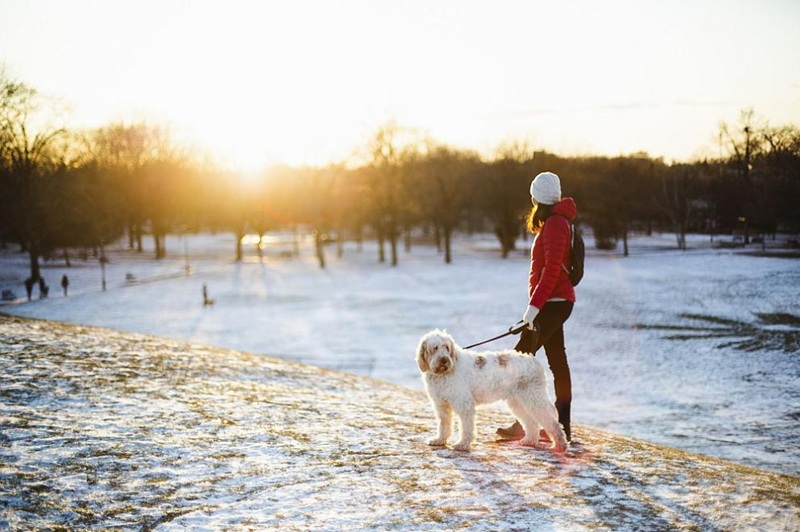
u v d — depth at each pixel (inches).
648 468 217.2
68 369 357.1
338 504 177.5
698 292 1132.5
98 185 2792.8
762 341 763.4
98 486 189.8
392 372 860.0
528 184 2733.8
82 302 1790.1
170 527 162.4
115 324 1398.9
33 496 178.7
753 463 383.9
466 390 231.1
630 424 515.5
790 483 213.6
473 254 3161.9
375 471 207.5
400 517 167.5
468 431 231.5
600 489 190.9
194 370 403.2
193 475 202.4
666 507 175.8
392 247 2768.2
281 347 1097.4
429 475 203.0
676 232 1847.9
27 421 253.8
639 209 2247.8
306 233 5762.8
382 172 2800.2
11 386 309.4
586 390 682.2
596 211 2431.1
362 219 3464.6
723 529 159.6
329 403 343.3
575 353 896.9
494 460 220.7
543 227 236.1
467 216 3868.1
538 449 237.9
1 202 2038.6
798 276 887.7
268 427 267.7
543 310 236.1
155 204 3363.7
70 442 229.5
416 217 3112.7
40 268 2679.6
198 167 3757.4
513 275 2171.5
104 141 3326.8
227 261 3179.1
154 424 260.7
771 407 534.6
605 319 1137.4
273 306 1662.2
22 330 491.2
